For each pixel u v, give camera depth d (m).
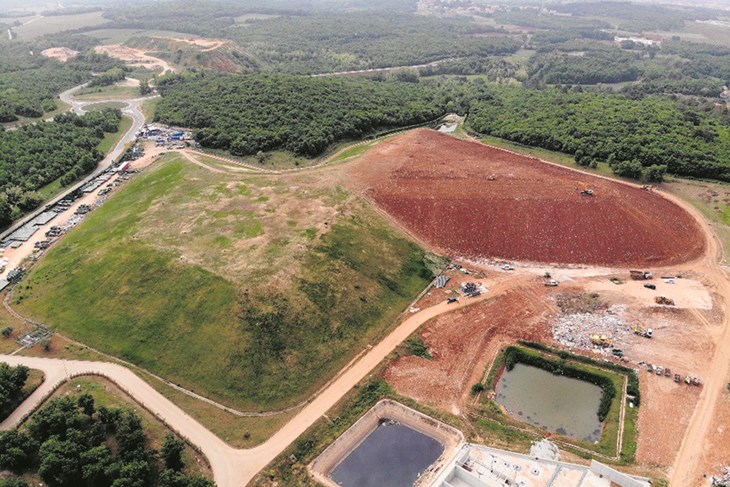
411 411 78.25
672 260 111.44
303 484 67.75
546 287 104.75
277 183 130.88
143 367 85.38
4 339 90.50
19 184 138.88
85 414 73.38
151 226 112.06
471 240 116.94
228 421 76.75
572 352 88.69
